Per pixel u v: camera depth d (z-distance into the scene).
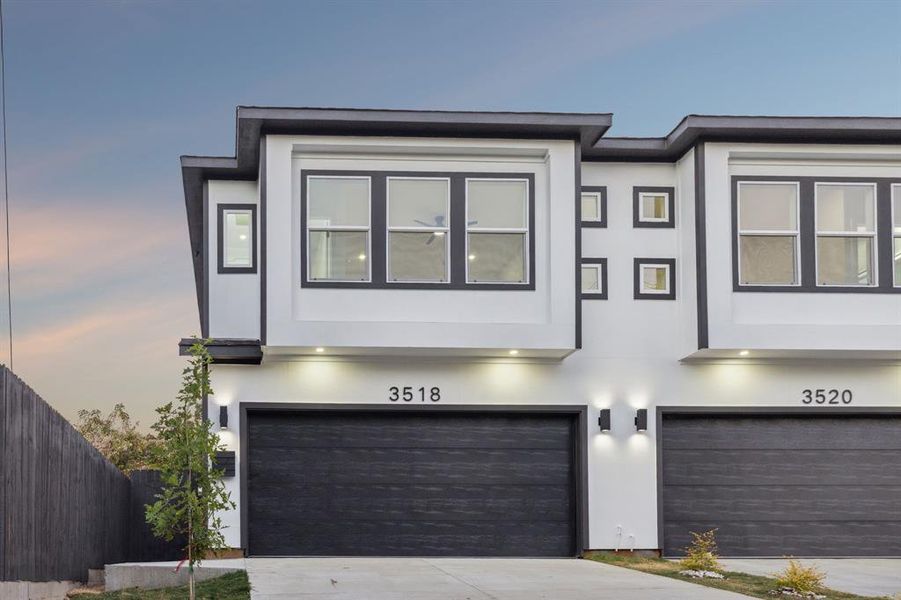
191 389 11.13
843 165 16.03
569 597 11.14
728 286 15.52
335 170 15.32
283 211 14.98
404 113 15.00
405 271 15.29
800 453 16.47
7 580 11.10
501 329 15.20
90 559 14.39
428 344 15.10
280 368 15.69
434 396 15.86
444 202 15.46
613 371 16.19
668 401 16.22
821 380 16.45
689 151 16.05
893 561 15.80
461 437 16.03
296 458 15.74
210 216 16.41
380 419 15.95
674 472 16.27
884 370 16.56
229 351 15.40
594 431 16.08
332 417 15.86
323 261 15.18
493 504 15.95
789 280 15.80
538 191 15.59
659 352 16.31
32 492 11.98
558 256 15.33
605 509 15.96
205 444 11.05
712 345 15.41
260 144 15.14
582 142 15.83
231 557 15.30
